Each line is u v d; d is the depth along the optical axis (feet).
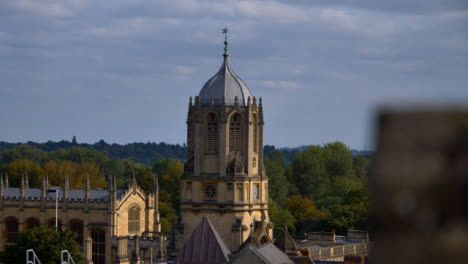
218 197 542.98
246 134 547.90
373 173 30.04
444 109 29.17
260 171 558.97
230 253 466.70
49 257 592.19
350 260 465.88
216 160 545.85
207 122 549.13
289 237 532.32
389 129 29.81
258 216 556.10
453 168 28.60
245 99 553.64
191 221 547.49
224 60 568.00
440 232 28.55
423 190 28.94
